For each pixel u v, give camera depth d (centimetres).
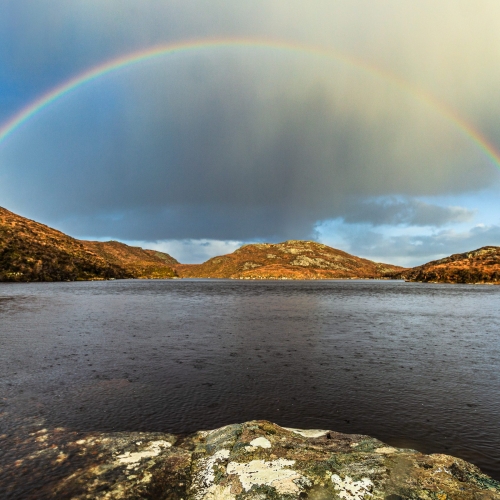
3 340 2756
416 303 7250
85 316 4381
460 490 757
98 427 1185
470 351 2483
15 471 879
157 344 2641
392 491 751
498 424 1241
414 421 1264
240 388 1622
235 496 751
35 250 17700
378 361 2161
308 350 2467
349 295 10044
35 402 1427
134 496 775
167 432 1156
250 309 5591
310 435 1083
